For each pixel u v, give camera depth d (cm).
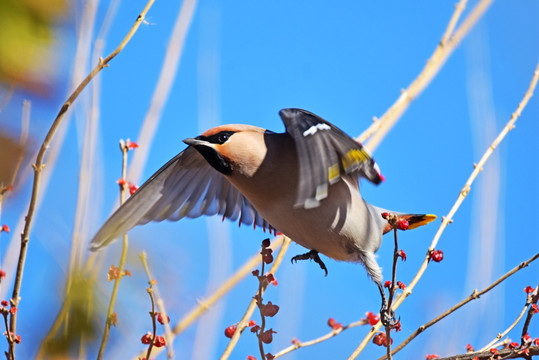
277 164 777
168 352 679
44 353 690
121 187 805
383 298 783
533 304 721
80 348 701
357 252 823
